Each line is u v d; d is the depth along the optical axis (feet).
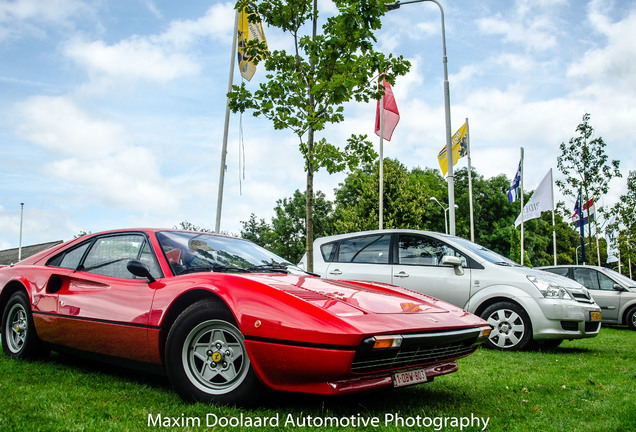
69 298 12.92
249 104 24.47
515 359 18.69
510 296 21.62
